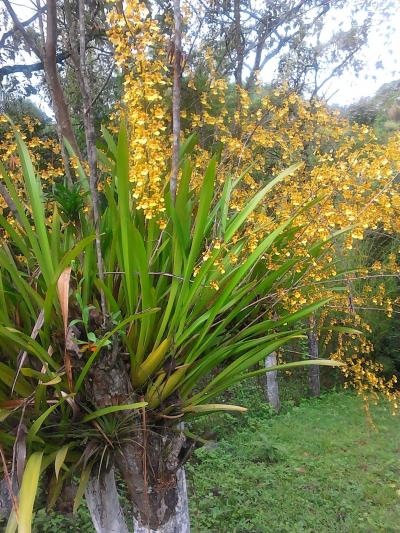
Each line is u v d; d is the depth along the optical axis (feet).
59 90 7.57
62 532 13.60
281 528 15.31
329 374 31.22
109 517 7.14
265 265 6.91
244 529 15.30
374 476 18.85
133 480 6.07
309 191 6.66
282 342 6.41
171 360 5.90
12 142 7.75
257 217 6.66
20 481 4.74
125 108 7.28
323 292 7.80
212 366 6.38
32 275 6.01
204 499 16.88
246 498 17.17
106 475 6.52
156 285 6.40
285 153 7.89
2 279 5.93
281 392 29.68
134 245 5.07
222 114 7.72
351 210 6.26
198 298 6.12
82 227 6.53
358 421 24.17
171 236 6.14
